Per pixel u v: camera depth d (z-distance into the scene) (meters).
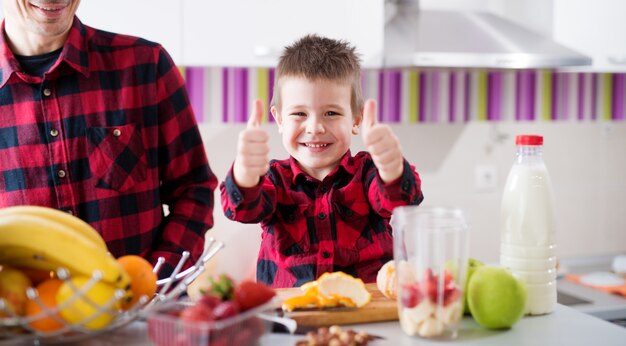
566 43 2.42
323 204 1.30
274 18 2.24
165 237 1.39
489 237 2.90
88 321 0.82
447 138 2.85
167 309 0.83
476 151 2.88
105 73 1.41
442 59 2.21
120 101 1.41
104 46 1.42
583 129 2.98
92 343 0.88
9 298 0.83
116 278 0.86
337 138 1.29
